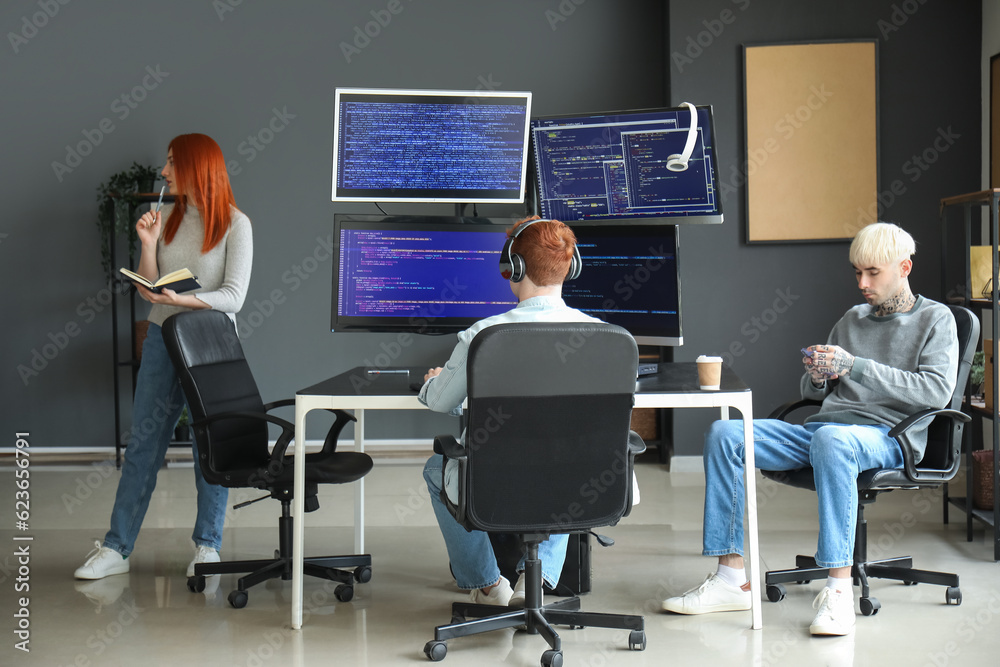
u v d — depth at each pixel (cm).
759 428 280
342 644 253
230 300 312
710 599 275
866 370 273
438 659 240
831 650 243
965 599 281
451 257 314
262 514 406
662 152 300
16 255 538
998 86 452
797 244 483
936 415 276
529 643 253
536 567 246
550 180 314
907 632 255
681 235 487
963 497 390
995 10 456
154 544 358
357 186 316
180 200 318
